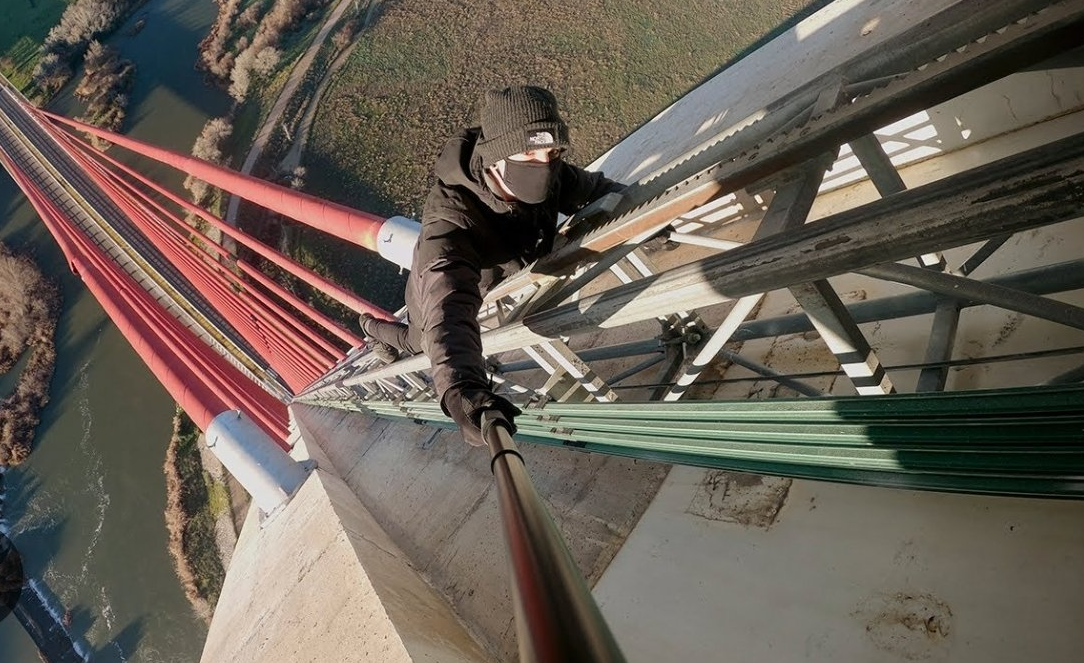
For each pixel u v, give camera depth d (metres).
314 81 42.56
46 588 38.62
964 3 1.90
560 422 4.20
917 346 3.28
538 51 34.84
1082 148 1.33
